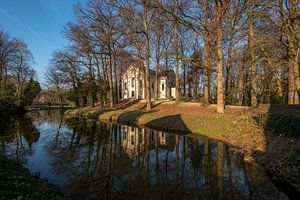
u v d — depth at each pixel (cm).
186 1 1709
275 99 2327
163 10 1761
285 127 1010
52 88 5447
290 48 1347
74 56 3269
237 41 1811
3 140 1437
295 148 795
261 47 1576
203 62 2022
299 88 1342
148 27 2483
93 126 2020
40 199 500
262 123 1219
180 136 1397
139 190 638
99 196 596
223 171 773
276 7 1375
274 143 949
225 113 1769
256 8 1550
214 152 1009
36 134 1664
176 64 2667
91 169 830
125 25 2517
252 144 1039
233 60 1858
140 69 4062
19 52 3866
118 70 4256
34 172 789
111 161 932
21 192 512
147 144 1229
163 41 2991
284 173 677
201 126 1506
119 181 706
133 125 1989
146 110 2561
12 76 3806
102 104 3938
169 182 689
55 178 736
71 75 3653
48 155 1042
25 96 3975
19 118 2897
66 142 1348
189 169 810
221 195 595
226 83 2214
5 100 3234
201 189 637
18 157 1006
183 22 1750
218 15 1658
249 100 2662
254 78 1841
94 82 3662
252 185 653
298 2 1250
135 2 2248
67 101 6738
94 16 2823
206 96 2239
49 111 4450
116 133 1616
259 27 1700
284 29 1350
